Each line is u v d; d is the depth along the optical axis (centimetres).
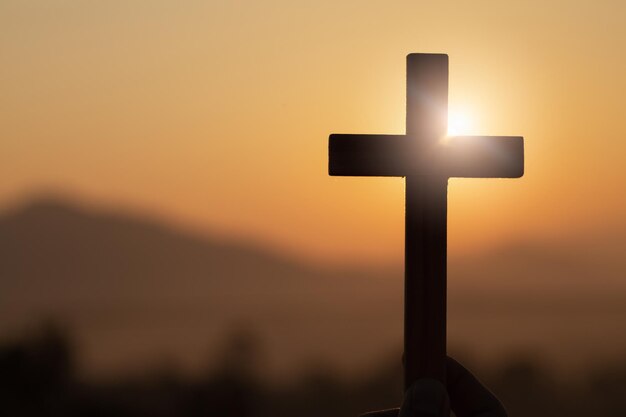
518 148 466
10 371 2919
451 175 465
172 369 3086
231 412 2941
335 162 465
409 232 463
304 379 3080
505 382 3091
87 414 2823
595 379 3023
